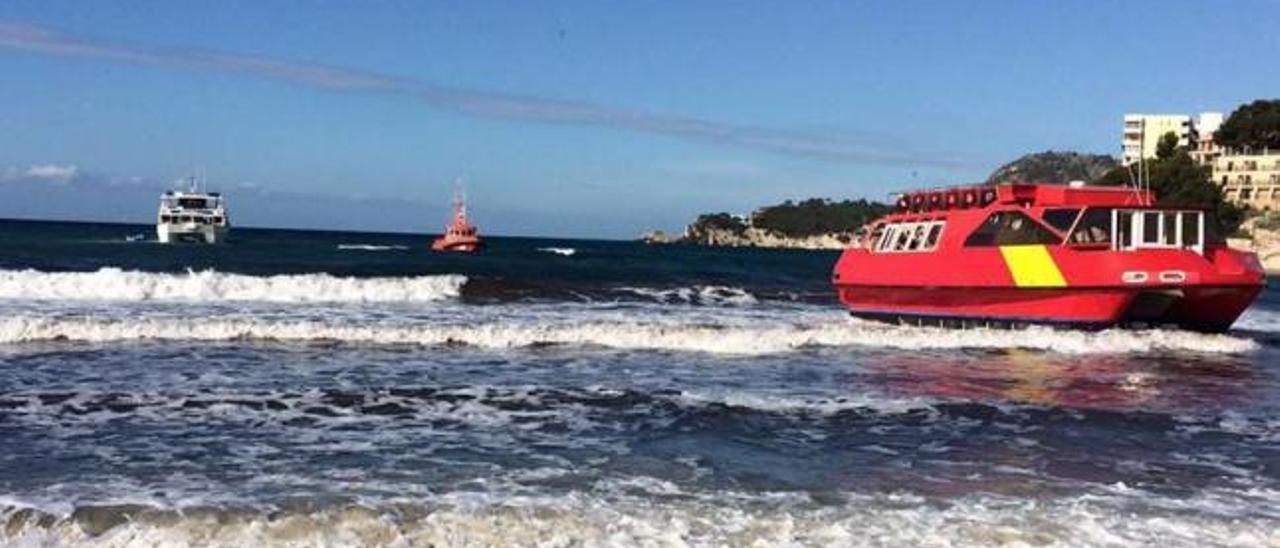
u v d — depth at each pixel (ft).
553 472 33.14
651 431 40.06
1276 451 39.68
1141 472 35.55
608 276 173.68
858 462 35.83
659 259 310.45
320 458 34.35
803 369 58.70
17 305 79.25
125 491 29.48
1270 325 99.14
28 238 332.60
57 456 33.65
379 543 25.20
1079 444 39.96
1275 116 517.96
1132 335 73.00
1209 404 50.01
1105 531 27.96
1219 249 74.59
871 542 26.40
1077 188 78.38
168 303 85.10
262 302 89.51
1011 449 38.70
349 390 46.75
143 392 44.96
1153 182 428.97
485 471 33.06
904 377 56.49
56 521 26.13
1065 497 31.73
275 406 42.91
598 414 43.06
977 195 80.79
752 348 67.62
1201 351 72.13
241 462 33.55
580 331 67.82
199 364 53.67
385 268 184.03
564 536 26.07
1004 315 76.95
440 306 92.22
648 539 26.00
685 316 89.40
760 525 27.53
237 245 318.24
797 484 32.45
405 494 29.84
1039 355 68.13
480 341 65.87
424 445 36.68
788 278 176.45
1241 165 512.22
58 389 45.27
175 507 27.63
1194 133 615.98
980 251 77.82
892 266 85.61
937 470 34.96
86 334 62.18
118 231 503.20
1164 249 72.43
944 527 27.89
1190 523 29.04
